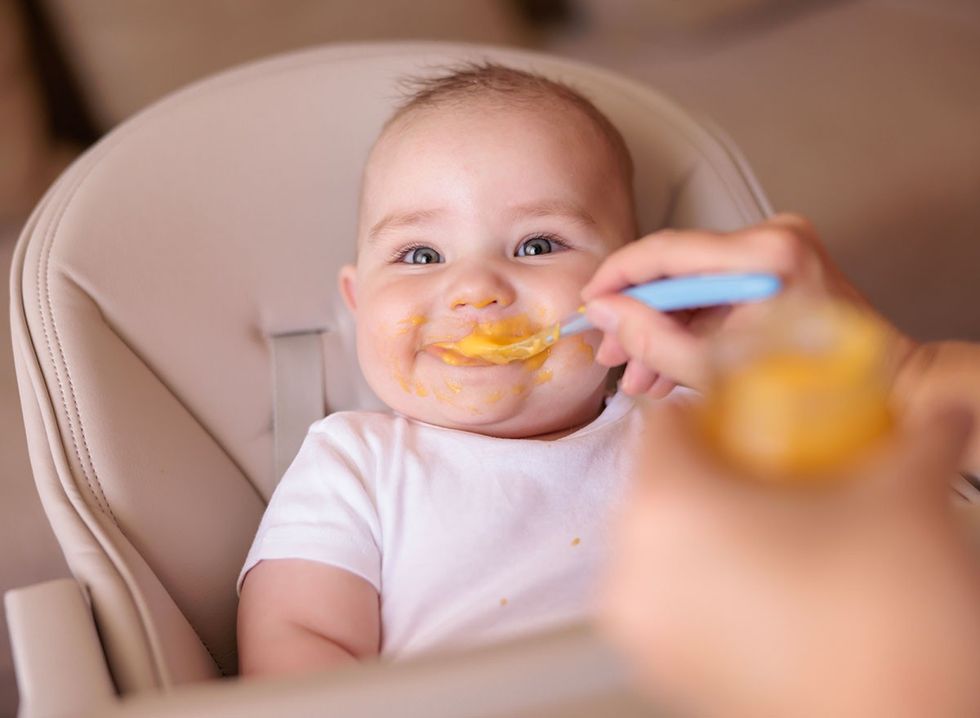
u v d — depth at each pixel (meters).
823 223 1.69
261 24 1.69
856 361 0.38
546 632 0.45
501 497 0.94
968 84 1.88
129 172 1.03
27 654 0.68
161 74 1.67
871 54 1.96
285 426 1.05
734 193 1.13
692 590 0.34
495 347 0.93
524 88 1.04
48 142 1.68
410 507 0.93
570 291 0.96
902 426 0.39
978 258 1.78
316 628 0.86
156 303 1.00
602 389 1.06
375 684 0.44
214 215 1.05
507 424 0.98
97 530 0.82
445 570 0.90
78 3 1.63
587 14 2.03
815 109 1.84
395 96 1.11
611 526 0.94
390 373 0.98
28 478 1.30
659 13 1.98
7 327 1.44
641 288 0.72
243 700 0.44
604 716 0.42
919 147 1.77
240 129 1.07
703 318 0.78
